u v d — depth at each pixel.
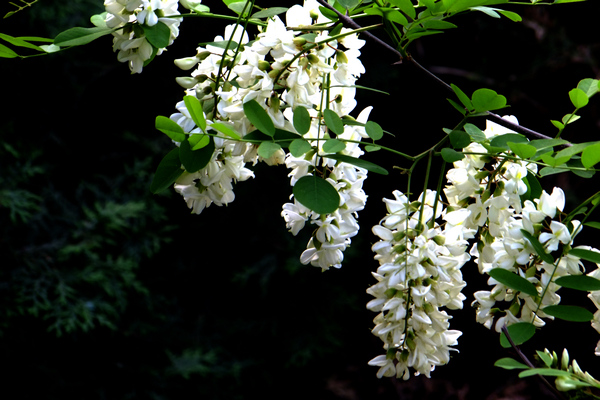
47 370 4.60
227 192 1.45
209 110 1.41
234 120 1.40
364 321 5.62
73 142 5.33
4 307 4.41
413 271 1.43
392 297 1.45
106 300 4.86
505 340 1.34
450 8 1.40
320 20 1.46
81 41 1.43
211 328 5.38
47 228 4.86
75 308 4.49
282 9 1.44
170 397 4.93
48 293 4.62
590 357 4.68
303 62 1.40
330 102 1.44
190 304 5.50
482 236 1.47
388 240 1.45
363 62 5.22
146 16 1.43
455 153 1.41
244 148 1.40
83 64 5.22
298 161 1.41
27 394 4.55
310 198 1.35
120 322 4.98
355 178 1.42
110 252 5.08
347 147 1.42
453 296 1.46
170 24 1.44
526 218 1.41
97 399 4.71
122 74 5.36
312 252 1.45
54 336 4.70
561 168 1.43
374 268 5.45
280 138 1.39
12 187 4.62
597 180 4.64
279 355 5.42
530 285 1.38
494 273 1.38
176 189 1.45
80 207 5.04
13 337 4.57
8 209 4.79
